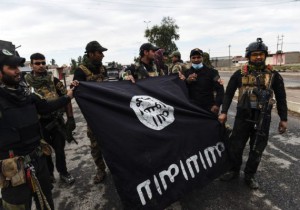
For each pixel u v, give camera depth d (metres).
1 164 2.32
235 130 3.68
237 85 3.72
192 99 4.15
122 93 3.18
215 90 4.11
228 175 3.92
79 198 3.69
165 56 6.38
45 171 2.65
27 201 2.45
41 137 2.70
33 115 2.54
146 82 3.50
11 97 2.35
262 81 3.49
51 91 3.88
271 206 3.25
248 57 3.59
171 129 3.23
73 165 4.93
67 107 3.90
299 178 3.94
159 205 2.93
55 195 3.81
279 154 4.86
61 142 4.05
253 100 3.51
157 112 3.25
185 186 3.13
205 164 3.35
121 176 2.86
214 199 3.45
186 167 3.19
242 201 3.38
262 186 3.74
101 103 3.04
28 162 2.43
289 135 5.92
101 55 3.88
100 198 3.66
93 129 2.97
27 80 3.77
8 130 2.34
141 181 2.90
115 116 3.04
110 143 2.92
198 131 3.39
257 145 3.55
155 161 3.00
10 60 2.32
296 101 10.24
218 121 3.58
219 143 3.54
